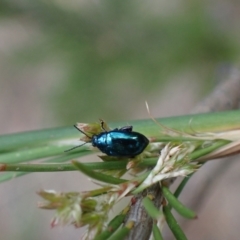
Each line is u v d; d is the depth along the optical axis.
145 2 0.19
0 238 0.31
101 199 0.10
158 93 0.20
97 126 0.11
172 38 0.19
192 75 0.20
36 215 0.31
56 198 0.10
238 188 0.29
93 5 0.19
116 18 0.19
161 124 0.11
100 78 0.19
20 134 0.11
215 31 0.19
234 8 0.19
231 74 0.14
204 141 0.11
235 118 0.11
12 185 0.32
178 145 0.10
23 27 0.18
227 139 0.11
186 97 0.27
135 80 0.19
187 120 0.11
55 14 0.18
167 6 0.19
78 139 0.11
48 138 0.11
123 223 0.10
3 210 0.32
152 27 0.19
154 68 0.19
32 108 0.34
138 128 0.11
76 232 0.31
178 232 0.10
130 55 0.19
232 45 0.19
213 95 0.13
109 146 0.10
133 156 0.10
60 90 0.19
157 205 0.10
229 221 0.29
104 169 0.10
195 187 0.19
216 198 0.29
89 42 0.19
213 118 0.11
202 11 0.19
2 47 0.20
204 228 0.29
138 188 0.10
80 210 0.10
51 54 0.19
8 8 0.18
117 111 0.19
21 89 0.34
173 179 0.11
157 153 0.11
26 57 0.19
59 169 0.10
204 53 0.19
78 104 0.19
